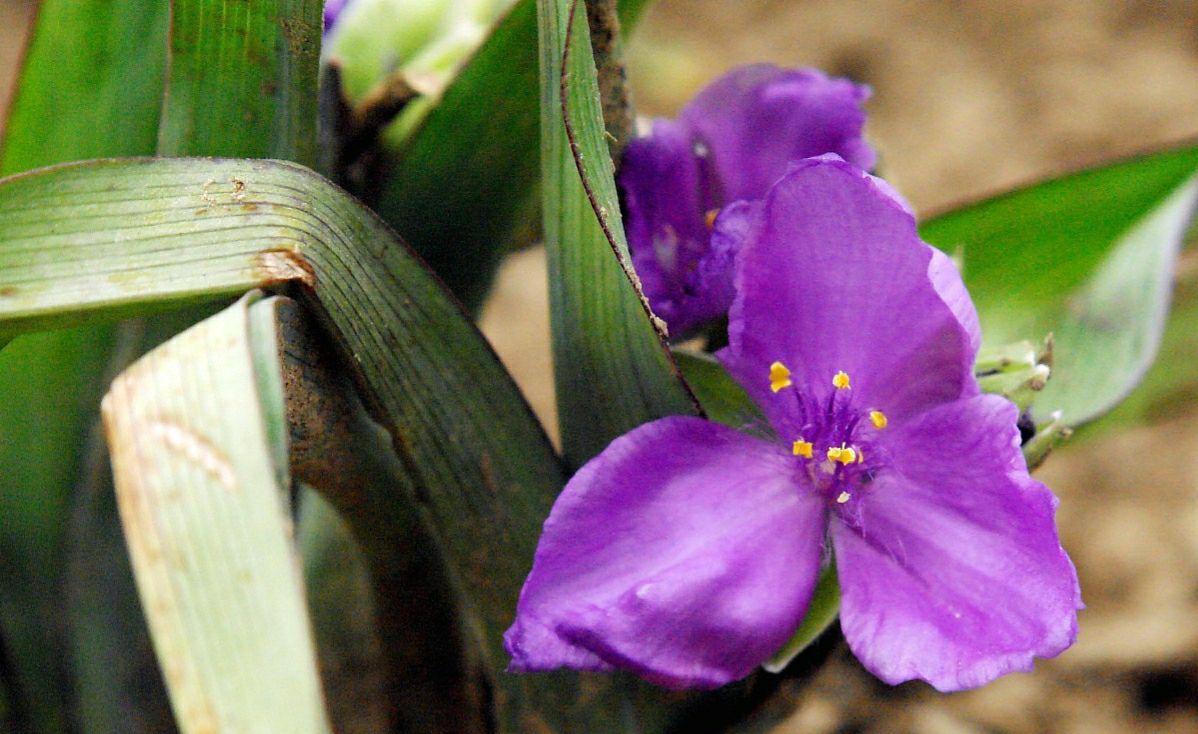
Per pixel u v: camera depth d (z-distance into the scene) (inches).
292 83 8.6
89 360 9.1
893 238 8.2
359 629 9.8
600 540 8.1
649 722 9.0
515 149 9.2
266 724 7.4
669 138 8.8
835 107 8.8
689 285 8.7
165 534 7.6
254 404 7.6
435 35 9.4
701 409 8.4
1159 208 9.9
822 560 8.4
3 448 9.1
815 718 12.7
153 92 8.9
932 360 8.3
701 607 8.2
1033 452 8.6
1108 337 9.9
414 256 8.4
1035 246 9.9
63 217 7.9
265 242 8.1
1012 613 8.1
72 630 9.4
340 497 8.7
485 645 8.9
